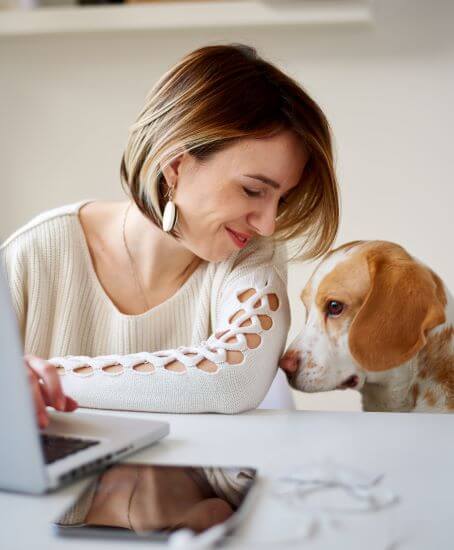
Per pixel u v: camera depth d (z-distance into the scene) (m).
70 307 1.48
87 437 0.87
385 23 2.39
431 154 2.44
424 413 1.18
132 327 1.46
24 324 1.50
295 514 0.69
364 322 1.23
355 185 2.48
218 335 1.22
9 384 0.71
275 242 1.38
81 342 1.50
